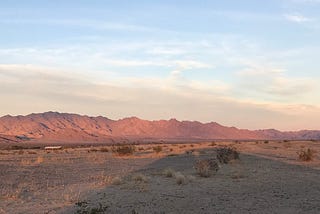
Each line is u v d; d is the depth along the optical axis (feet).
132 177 75.36
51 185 69.87
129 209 49.47
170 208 50.55
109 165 112.78
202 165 85.15
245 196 59.67
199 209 50.24
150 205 52.08
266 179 78.28
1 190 63.10
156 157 147.33
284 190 65.46
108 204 52.11
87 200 54.70
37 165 110.93
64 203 52.54
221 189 65.77
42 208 49.37
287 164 110.83
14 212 46.93
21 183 71.77
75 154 177.68
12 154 184.75
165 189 64.75
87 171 95.04
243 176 80.89
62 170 97.30
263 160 123.24
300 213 48.55
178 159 133.80
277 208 51.29
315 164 112.57
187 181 72.33
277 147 214.28
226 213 48.26
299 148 204.74
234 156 117.50
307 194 61.77
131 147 160.56
